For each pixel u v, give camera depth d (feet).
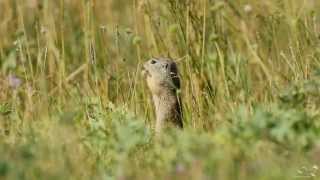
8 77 46.55
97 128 34.47
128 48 50.55
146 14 48.65
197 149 29.91
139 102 45.34
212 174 28.14
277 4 49.37
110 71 48.60
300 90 36.47
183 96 45.21
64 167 29.71
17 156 29.91
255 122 31.22
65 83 47.47
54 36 51.08
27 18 55.06
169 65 39.55
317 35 47.37
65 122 33.47
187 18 46.75
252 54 48.65
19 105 43.42
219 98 45.11
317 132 31.32
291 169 29.25
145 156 31.89
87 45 49.75
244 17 50.83
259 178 28.02
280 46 49.37
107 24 53.31
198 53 46.70
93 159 32.14
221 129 31.60
